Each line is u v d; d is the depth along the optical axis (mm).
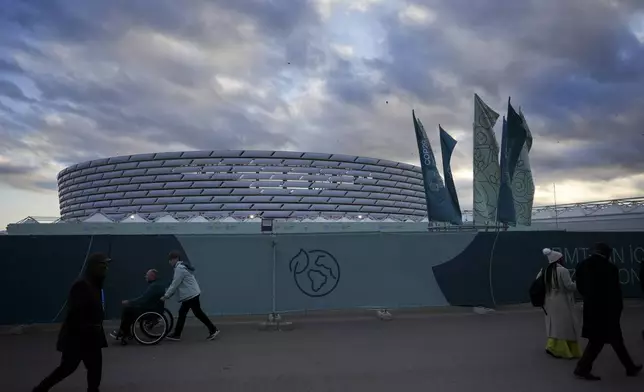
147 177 78500
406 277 11828
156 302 8898
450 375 6375
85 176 84625
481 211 20562
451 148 20625
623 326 10086
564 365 6855
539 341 8609
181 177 77188
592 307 6086
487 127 20828
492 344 8359
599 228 32719
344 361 7223
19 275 10492
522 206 21625
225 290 11102
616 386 5816
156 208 77188
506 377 6258
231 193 76250
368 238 11766
